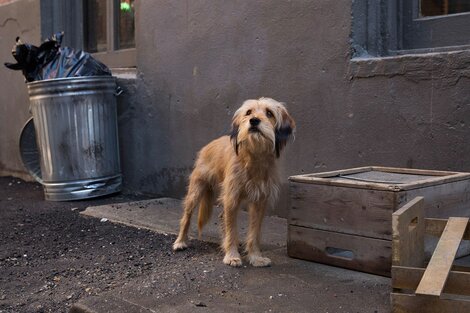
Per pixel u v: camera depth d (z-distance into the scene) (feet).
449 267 5.80
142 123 12.74
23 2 15.42
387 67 8.89
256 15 10.45
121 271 8.07
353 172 8.43
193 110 11.70
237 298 6.87
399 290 6.25
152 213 10.97
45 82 12.10
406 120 8.77
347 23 9.30
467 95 8.20
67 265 8.45
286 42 10.06
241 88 10.80
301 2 9.81
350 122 9.36
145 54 12.54
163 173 12.42
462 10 9.03
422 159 8.64
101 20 15.28
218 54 11.14
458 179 7.72
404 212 6.34
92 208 11.48
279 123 7.77
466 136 8.23
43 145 12.46
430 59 8.47
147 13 12.41
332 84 9.53
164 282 7.42
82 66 12.38
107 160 12.62
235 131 7.85
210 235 9.48
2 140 16.70
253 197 7.92
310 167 9.88
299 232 8.02
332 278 7.36
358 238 7.47
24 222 10.83
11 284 7.84
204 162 8.68
